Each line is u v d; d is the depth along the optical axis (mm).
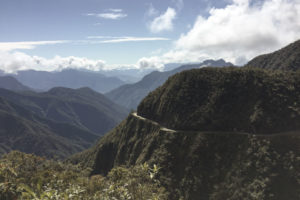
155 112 151500
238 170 87125
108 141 174375
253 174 82750
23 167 73062
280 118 99375
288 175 77938
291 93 106500
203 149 104188
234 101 116062
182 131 120438
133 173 34406
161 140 123438
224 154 97938
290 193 74375
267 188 76688
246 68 132125
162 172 104562
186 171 99500
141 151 133250
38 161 86750
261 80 117000
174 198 93000
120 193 29688
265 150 87688
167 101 144375
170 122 132250
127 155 143625
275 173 79500
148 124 146625
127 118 175125
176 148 113312
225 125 110375
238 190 82000
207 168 96375
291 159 81500
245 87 117562
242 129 104938
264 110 104375
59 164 91188
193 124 119500
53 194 25422
